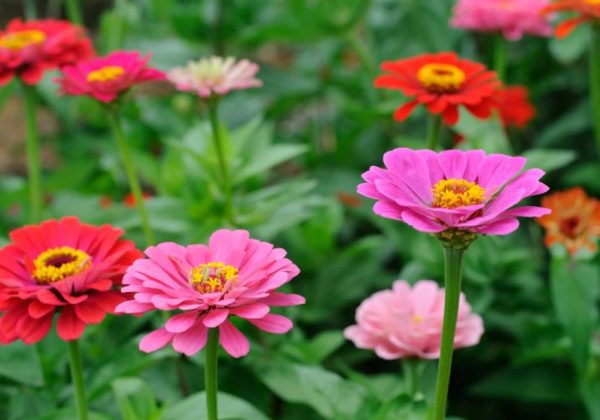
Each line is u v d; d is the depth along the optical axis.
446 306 0.67
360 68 1.37
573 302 0.88
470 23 1.09
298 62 1.49
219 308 0.65
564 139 1.29
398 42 1.28
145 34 1.39
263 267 0.67
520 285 0.96
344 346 1.02
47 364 0.84
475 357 1.01
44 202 1.19
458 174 0.68
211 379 0.69
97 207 1.00
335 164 1.25
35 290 0.70
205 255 0.69
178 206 0.97
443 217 0.64
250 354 0.87
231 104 1.34
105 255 0.73
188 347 0.65
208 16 1.28
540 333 0.95
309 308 1.02
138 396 0.78
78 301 0.69
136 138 1.28
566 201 0.90
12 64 0.90
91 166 1.11
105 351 0.88
